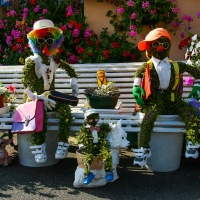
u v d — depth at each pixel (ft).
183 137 14.43
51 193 12.23
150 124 13.25
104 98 14.42
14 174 13.82
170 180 13.21
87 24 21.22
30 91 13.75
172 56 20.76
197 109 14.01
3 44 22.75
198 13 19.65
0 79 18.10
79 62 20.62
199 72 14.20
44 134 13.60
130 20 20.45
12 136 17.17
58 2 23.02
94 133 12.53
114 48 20.20
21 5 23.26
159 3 19.95
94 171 12.41
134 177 13.51
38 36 14.23
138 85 13.96
